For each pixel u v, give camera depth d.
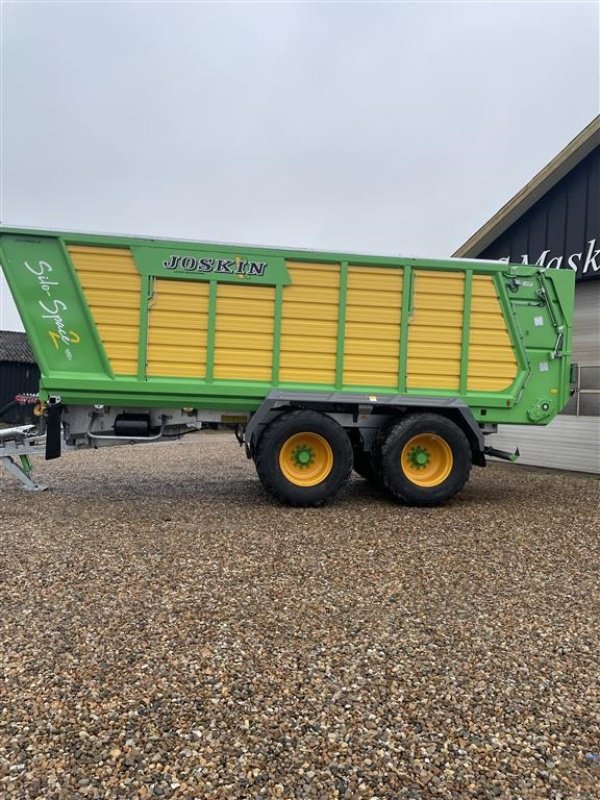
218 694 2.93
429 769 2.43
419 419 7.23
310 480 7.13
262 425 7.16
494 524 6.39
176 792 2.28
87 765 2.42
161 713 2.77
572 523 6.47
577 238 10.25
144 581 4.46
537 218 11.00
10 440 7.78
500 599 4.24
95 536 5.68
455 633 3.67
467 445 7.32
